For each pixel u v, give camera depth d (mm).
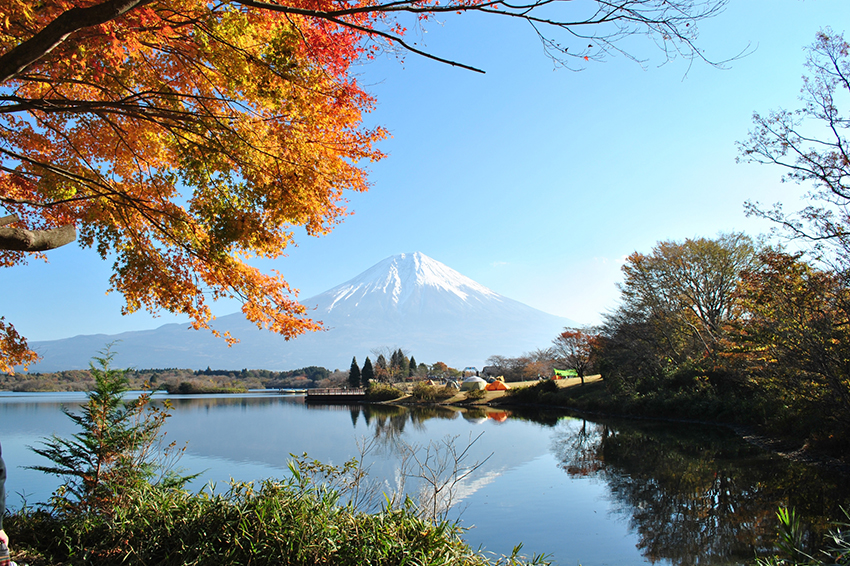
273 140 5914
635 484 12680
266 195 6066
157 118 5809
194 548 4543
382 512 5242
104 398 5922
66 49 4133
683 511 10070
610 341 37312
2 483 2865
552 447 19469
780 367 15070
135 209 6668
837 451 13359
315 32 5152
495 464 15859
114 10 3557
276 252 6773
